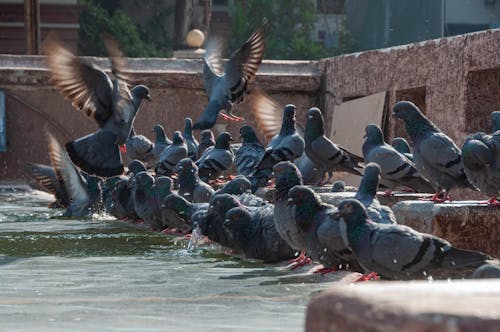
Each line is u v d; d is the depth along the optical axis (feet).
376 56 71.36
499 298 8.70
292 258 32.53
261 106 57.62
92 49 144.97
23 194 74.64
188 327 19.24
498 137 29.89
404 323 8.13
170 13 154.51
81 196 54.80
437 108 61.26
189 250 36.78
